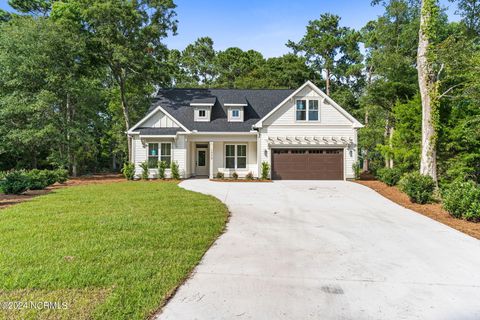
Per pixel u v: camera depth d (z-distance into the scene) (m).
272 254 5.08
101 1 19.95
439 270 4.43
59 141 20.30
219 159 20.11
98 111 28.23
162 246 5.28
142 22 21.23
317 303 3.42
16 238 5.62
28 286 3.66
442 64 12.60
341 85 37.44
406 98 19.52
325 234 6.37
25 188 11.79
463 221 7.63
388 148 16.83
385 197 11.51
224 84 40.94
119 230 6.29
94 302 3.32
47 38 20.02
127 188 13.68
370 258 4.92
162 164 18.69
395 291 3.75
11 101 19.02
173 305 3.34
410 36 20.80
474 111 13.10
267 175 18.02
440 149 13.56
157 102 21.45
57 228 6.38
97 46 21.08
